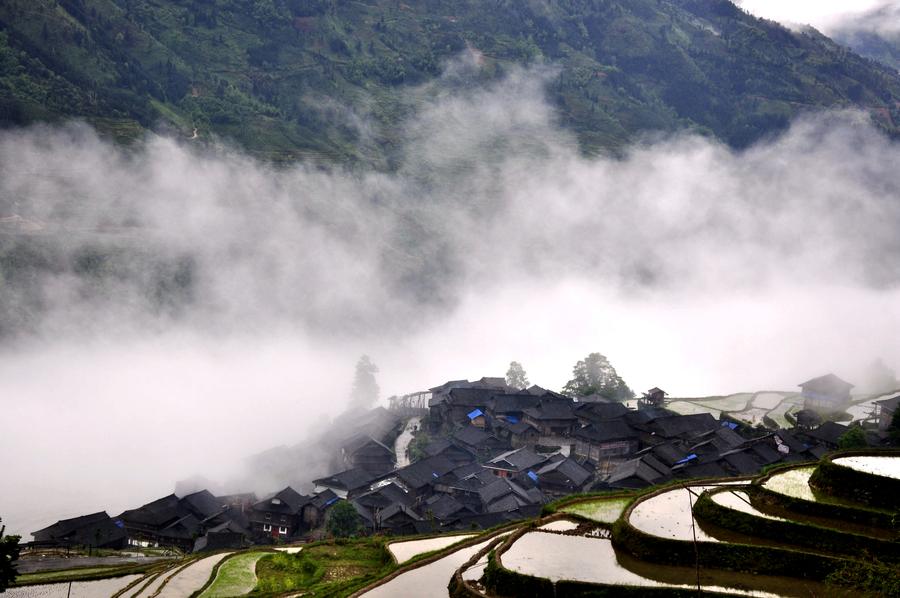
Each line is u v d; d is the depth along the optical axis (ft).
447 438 390.21
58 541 294.05
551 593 140.56
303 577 218.18
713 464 295.48
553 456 342.64
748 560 145.28
